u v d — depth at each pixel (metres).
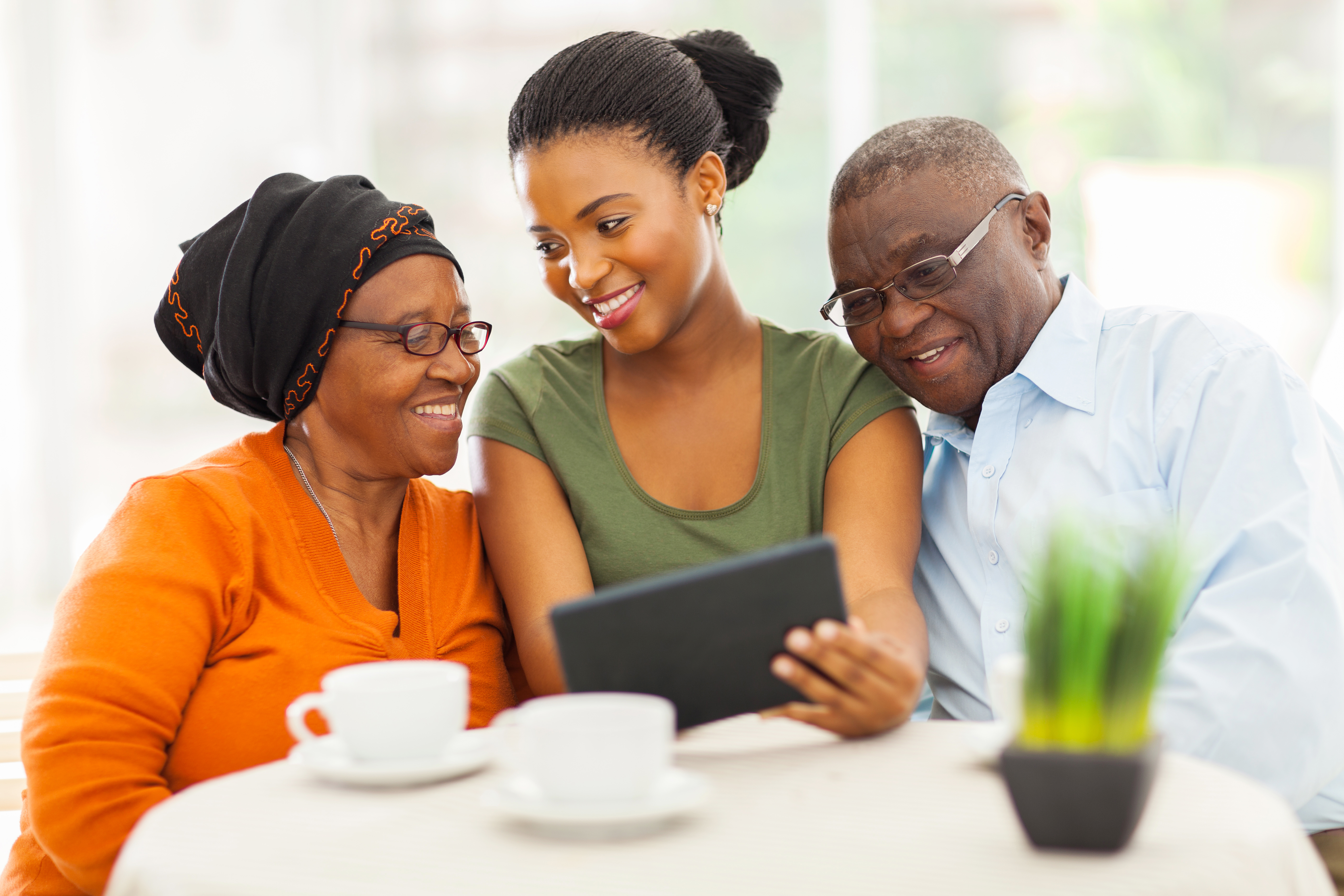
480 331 1.45
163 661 1.18
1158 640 0.71
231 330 1.38
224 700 1.23
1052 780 0.70
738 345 1.60
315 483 1.41
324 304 1.36
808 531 1.52
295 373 1.38
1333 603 1.19
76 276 3.60
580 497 1.54
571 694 0.93
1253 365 1.37
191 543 1.25
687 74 1.50
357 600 1.34
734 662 0.94
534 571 1.46
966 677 1.52
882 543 1.41
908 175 1.44
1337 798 1.27
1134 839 0.72
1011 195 1.48
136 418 3.66
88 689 1.14
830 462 1.52
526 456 1.55
